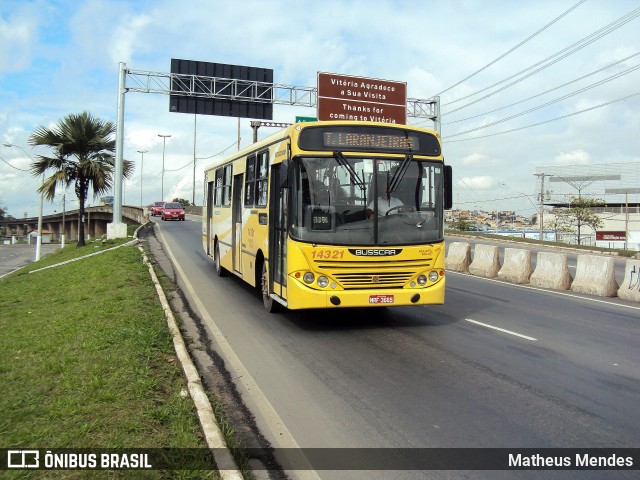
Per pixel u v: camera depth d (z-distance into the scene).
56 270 17.12
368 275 8.00
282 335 8.19
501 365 6.60
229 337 8.05
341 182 8.04
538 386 5.81
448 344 7.63
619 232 61.97
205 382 6.03
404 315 9.72
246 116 28.72
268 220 9.30
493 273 15.62
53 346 6.72
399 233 8.16
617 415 5.00
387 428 4.74
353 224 8.00
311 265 7.84
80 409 4.62
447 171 8.60
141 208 48.19
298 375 6.25
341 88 26.72
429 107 31.78
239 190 12.37
